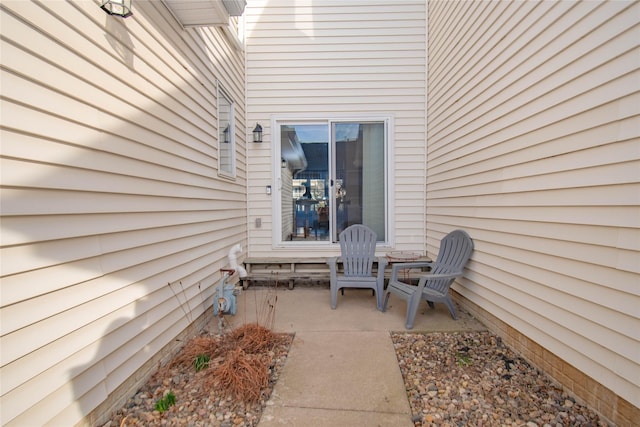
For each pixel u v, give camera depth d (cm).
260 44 400
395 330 252
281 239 415
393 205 406
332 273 307
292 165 413
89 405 138
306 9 398
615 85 139
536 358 192
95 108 143
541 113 186
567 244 167
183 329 229
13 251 107
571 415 151
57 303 123
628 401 134
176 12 217
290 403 162
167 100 209
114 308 156
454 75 314
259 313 293
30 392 112
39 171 116
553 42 175
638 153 130
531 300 197
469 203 280
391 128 402
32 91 113
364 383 180
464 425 146
